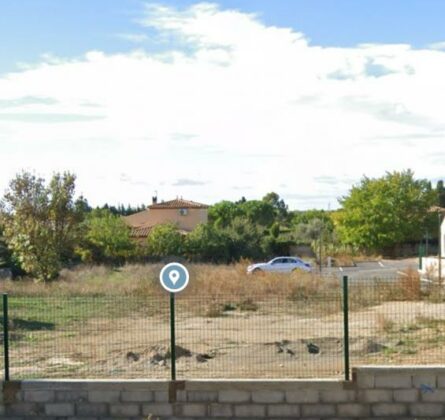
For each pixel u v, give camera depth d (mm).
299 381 11594
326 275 38188
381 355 16469
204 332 20750
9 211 40906
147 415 11719
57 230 40906
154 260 53781
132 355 16625
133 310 24734
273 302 26531
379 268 50594
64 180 41469
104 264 50469
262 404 11617
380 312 22188
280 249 62750
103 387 11789
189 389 11703
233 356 16750
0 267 43406
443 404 11469
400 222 67000
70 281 37000
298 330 20594
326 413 11562
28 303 25953
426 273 32562
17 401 11898
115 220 56438
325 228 73688
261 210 94562
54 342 18922
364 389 11539
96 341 19078
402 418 11492
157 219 76875
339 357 16391
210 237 56438
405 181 68375
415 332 19453
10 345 18406
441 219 47844
